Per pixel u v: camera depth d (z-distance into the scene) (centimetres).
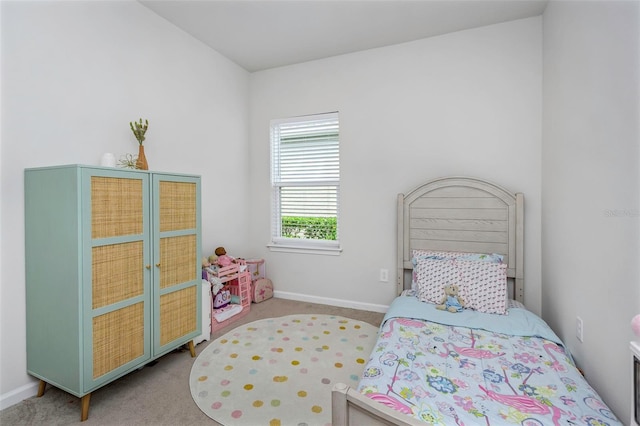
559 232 202
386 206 296
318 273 327
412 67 284
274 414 157
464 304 218
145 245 182
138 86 229
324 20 251
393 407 117
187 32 271
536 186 247
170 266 199
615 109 133
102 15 205
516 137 252
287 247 339
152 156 241
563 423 110
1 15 158
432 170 279
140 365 180
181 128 266
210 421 152
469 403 121
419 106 282
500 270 223
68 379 154
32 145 170
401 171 289
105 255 160
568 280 185
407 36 275
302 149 337
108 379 162
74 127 189
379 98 296
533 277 248
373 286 303
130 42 223
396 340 175
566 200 189
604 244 142
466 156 268
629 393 122
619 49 130
